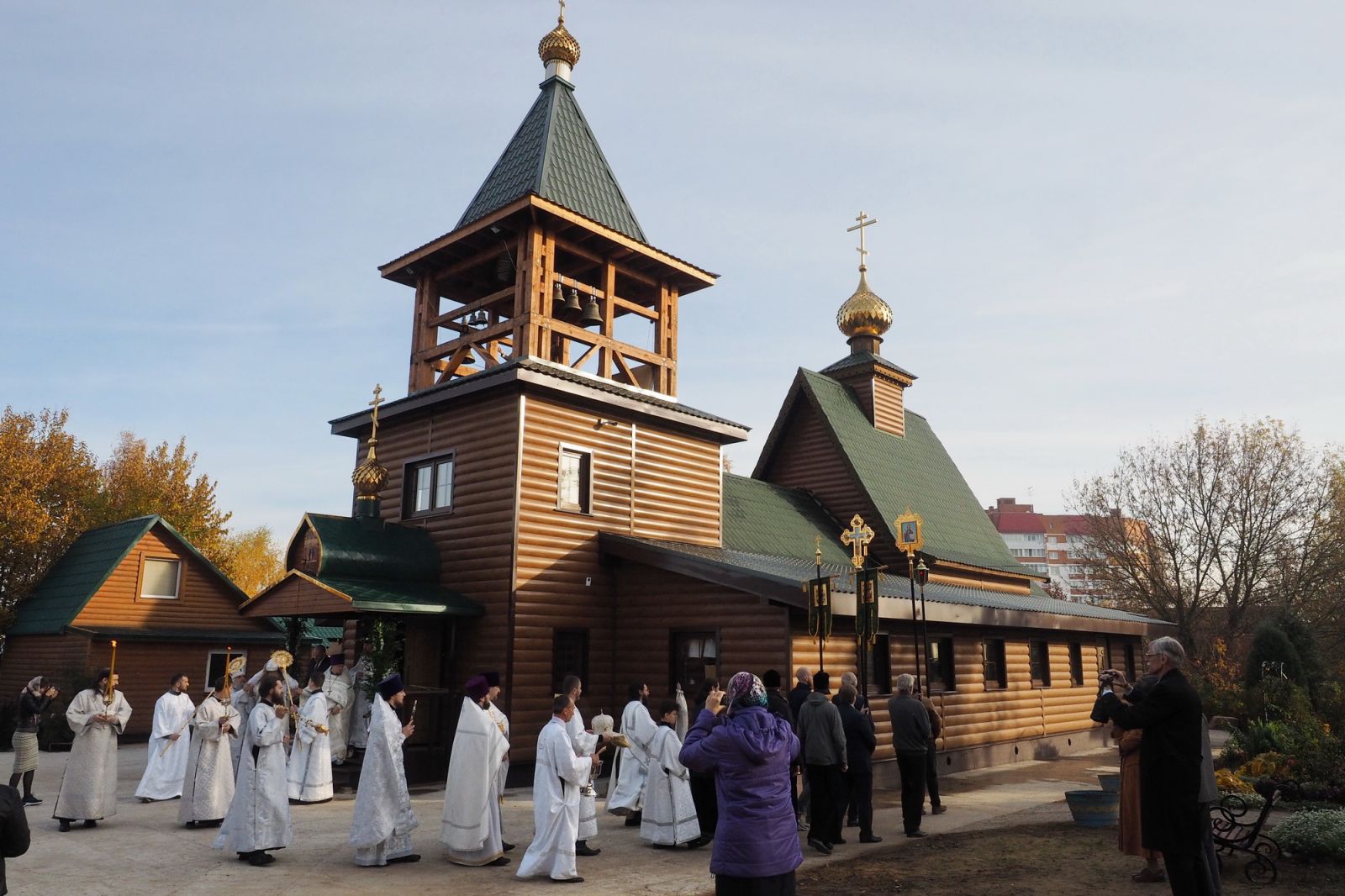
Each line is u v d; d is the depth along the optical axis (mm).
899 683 11484
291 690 14898
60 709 23000
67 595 26703
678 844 10016
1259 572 38438
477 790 9172
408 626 15758
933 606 16531
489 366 17391
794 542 21734
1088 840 10336
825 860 9570
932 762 12633
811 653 15031
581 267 19500
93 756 11180
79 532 32094
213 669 27406
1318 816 9453
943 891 8227
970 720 18688
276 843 9258
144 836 10688
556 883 8438
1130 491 41375
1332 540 37938
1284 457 38781
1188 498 39812
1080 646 23953
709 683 9883
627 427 18016
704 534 19297
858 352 28234
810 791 10016
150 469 41438
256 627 28734
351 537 15906
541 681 15617
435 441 17516
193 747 11391
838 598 14055
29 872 8836
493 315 19672
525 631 15461
